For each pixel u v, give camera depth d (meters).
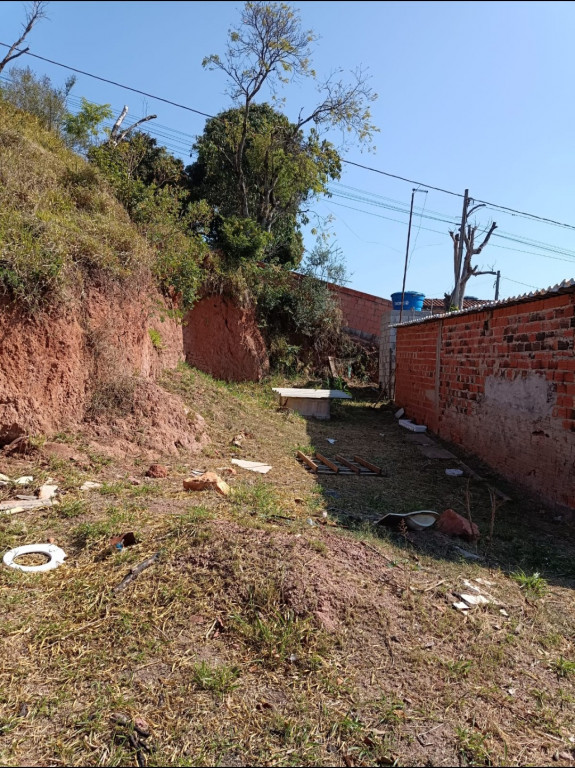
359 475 8.01
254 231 15.65
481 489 7.77
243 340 14.98
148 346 9.52
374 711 2.61
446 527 5.46
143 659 2.82
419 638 3.24
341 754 2.35
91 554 3.86
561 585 4.49
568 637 3.57
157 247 11.29
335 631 3.12
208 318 14.13
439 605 3.65
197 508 4.84
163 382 9.84
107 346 7.45
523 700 2.84
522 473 7.78
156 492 5.51
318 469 8.03
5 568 3.62
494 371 8.80
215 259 14.48
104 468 6.05
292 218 21.78
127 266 8.50
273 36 16.98
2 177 7.86
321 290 17.42
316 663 2.87
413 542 5.00
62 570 3.66
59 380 6.58
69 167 10.33
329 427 11.92
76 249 7.40
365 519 5.60
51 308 6.50
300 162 19.06
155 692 2.61
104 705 2.50
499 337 8.63
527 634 3.52
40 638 2.95
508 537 5.65
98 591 3.35
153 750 2.27
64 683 2.64
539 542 5.66
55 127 12.82
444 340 11.11
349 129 19.23
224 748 2.32
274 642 2.98
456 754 2.41
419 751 2.40
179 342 12.40
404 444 10.77
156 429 7.32
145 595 3.30
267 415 11.41
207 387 10.88
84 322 7.21
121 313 8.13
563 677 3.10
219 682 2.68
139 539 4.02
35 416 6.18
